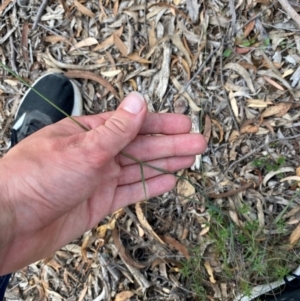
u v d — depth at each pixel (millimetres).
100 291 407
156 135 352
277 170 374
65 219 312
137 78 394
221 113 381
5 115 427
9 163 261
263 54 371
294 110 370
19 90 421
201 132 382
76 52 405
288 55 368
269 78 372
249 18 371
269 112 373
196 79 381
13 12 412
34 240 296
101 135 254
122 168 321
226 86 378
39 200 265
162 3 383
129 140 268
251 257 374
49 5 407
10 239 275
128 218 397
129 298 404
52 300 423
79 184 266
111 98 403
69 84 404
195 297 398
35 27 410
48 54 410
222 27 375
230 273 379
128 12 391
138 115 265
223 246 375
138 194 335
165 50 385
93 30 401
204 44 376
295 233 373
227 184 381
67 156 254
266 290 374
